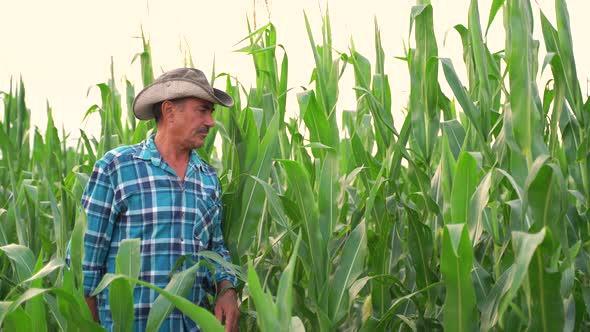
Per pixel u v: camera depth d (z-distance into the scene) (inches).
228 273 113.0
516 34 91.7
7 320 82.4
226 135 120.4
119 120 179.2
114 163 109.8
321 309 105.2
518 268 80.5
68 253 106.0
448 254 85.4
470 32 113.0
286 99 131.4
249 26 137.1
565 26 102.5
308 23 128.4
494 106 135.8
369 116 147.9
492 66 119.7
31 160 180.1
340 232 126.4
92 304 108.4
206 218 113.5
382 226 114.5
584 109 104.6
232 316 113.0
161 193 109.6
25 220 145.2
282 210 107.6
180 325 109.6
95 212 108.3
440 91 125.1
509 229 104.3
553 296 86.5
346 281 106.0
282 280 77.3
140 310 107.6
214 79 133.2
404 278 122.3
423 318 109.9
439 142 152.2
